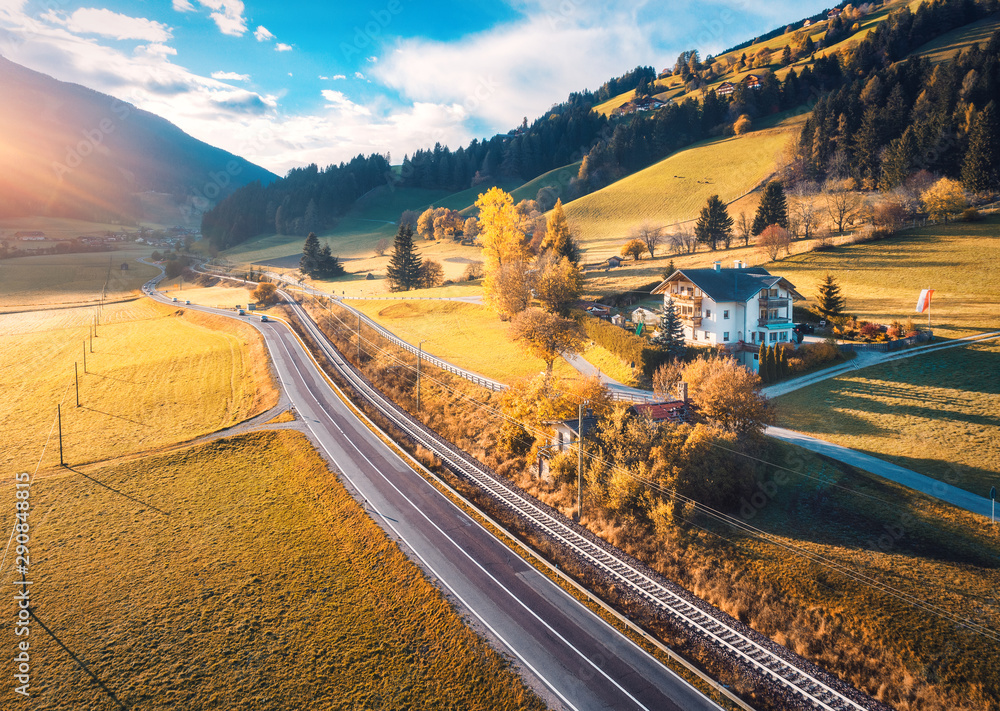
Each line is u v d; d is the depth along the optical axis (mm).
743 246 117625
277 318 115688
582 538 37438
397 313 104625
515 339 61781
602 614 29859
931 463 36656
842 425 43844
